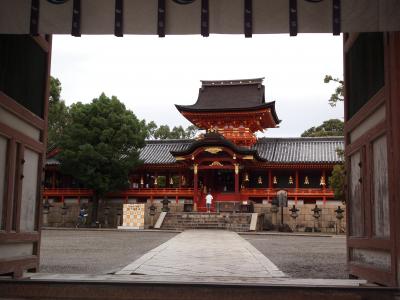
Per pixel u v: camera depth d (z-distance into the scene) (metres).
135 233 39.44
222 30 9.09
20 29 9.10
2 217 9.53
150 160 59.84
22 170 10.27
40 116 11.58
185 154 54.31
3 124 9.37
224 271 13.01
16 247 10.29
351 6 8.84
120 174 54.28
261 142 61.97
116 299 8.87
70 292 8.93
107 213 56.47
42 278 10.10
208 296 8.72
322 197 54.06
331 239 34.31
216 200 56.47
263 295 8.60
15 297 8.91
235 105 62.19
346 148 11.79
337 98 32.47
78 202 58.00
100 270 13.93
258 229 47.84
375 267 9.50
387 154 8.70
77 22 9.10
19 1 9.12
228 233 37.81
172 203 55.59
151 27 9.15
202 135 59.34
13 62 9.90
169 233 39.59
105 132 52.44
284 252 21.94
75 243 26.55
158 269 13.19
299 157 56.81
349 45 11.48
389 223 8.71
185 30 9.16
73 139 53.16
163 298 8.74
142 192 57.59
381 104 9.11
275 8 9.08
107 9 9.17
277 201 49.09
